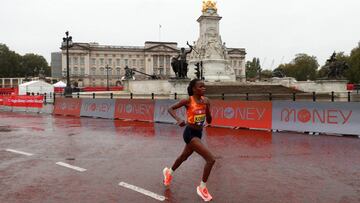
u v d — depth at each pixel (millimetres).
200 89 6777
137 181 8016
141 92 51719
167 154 11180
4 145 13016
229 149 11883
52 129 17969
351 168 9070
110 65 161000
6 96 37062
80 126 19266
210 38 67250
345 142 12984
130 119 22641
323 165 9445
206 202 6539
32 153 11422
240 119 17438
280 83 58875
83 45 155375
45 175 8586
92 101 25656
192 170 9047
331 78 50031
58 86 63812
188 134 6859
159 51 162250
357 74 99562
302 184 7691
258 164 9656
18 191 7277
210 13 67688
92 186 7617
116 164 9773
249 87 51750
